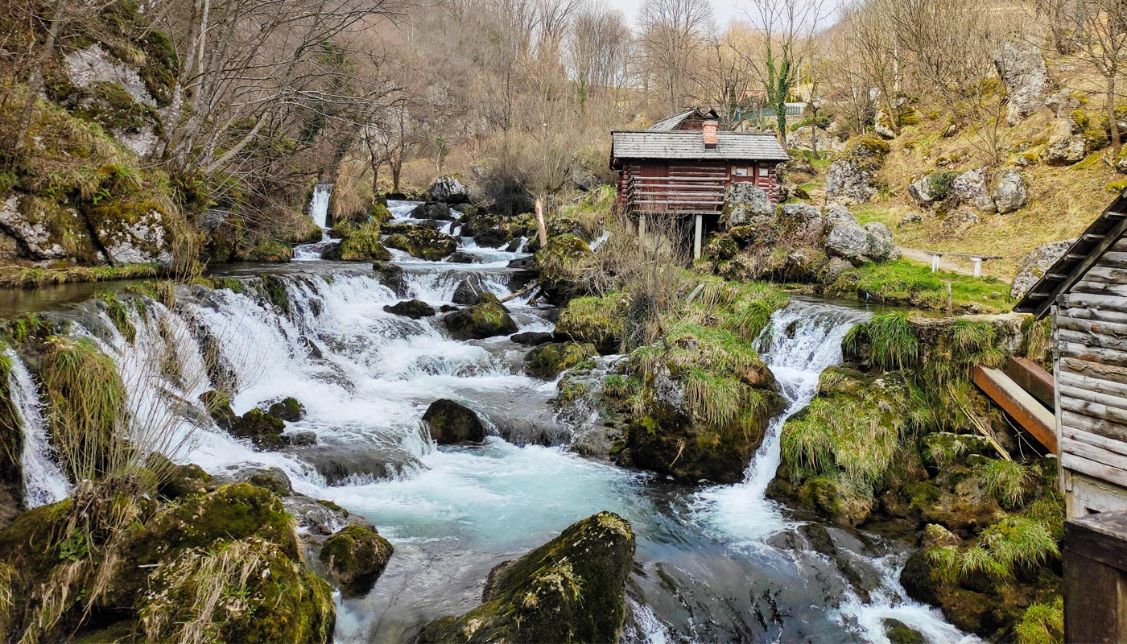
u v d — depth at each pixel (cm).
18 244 1140
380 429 1011
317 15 1619
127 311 970
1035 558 686
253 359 1141
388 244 2489
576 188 3128
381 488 882
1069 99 1927
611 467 1003
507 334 1609
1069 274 663
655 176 2123
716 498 909
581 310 1526
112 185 1284
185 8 1752
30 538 527
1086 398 655
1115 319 630
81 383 680
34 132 1227
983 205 1888
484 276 1959
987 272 1548
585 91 4338
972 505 809
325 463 868
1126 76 1831
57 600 494
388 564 679
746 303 1410
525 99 4028
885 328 1037
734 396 993
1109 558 266
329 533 704
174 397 804
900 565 754
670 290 1380
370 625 586
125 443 643
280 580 510
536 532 777
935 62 2388
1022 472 810
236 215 1827
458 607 608
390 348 1410
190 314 1077
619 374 1182
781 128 3478
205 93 1519
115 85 1519
